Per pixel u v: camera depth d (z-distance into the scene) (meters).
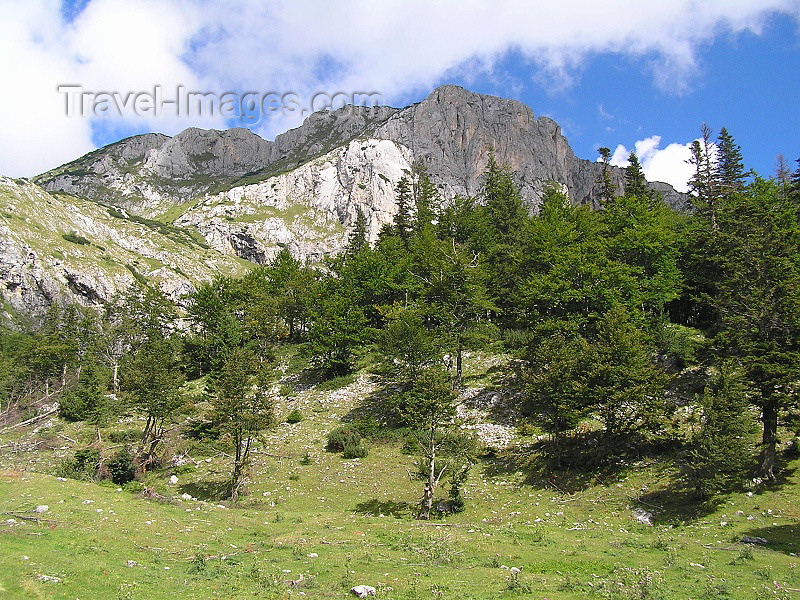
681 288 52.31
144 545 19.73
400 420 45.38
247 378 35.69
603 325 38.66
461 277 51.28
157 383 41.84
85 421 55.47
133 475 37.31
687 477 29.42
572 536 23.89
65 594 13.30
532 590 15.00
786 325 28.91
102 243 156.38
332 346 57.50
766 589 14.90
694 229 56.22
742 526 23.64
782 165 78.38
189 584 15.20
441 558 19.02
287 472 39.31
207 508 28.94
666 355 45.19
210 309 68.38
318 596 14.41
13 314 117.00
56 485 29.05
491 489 33.66
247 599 13.87
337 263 82.00
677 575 17.08
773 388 28.19
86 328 75.69
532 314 46.59
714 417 27.05
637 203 57.53
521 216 77.19
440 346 45.56
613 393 33.75
